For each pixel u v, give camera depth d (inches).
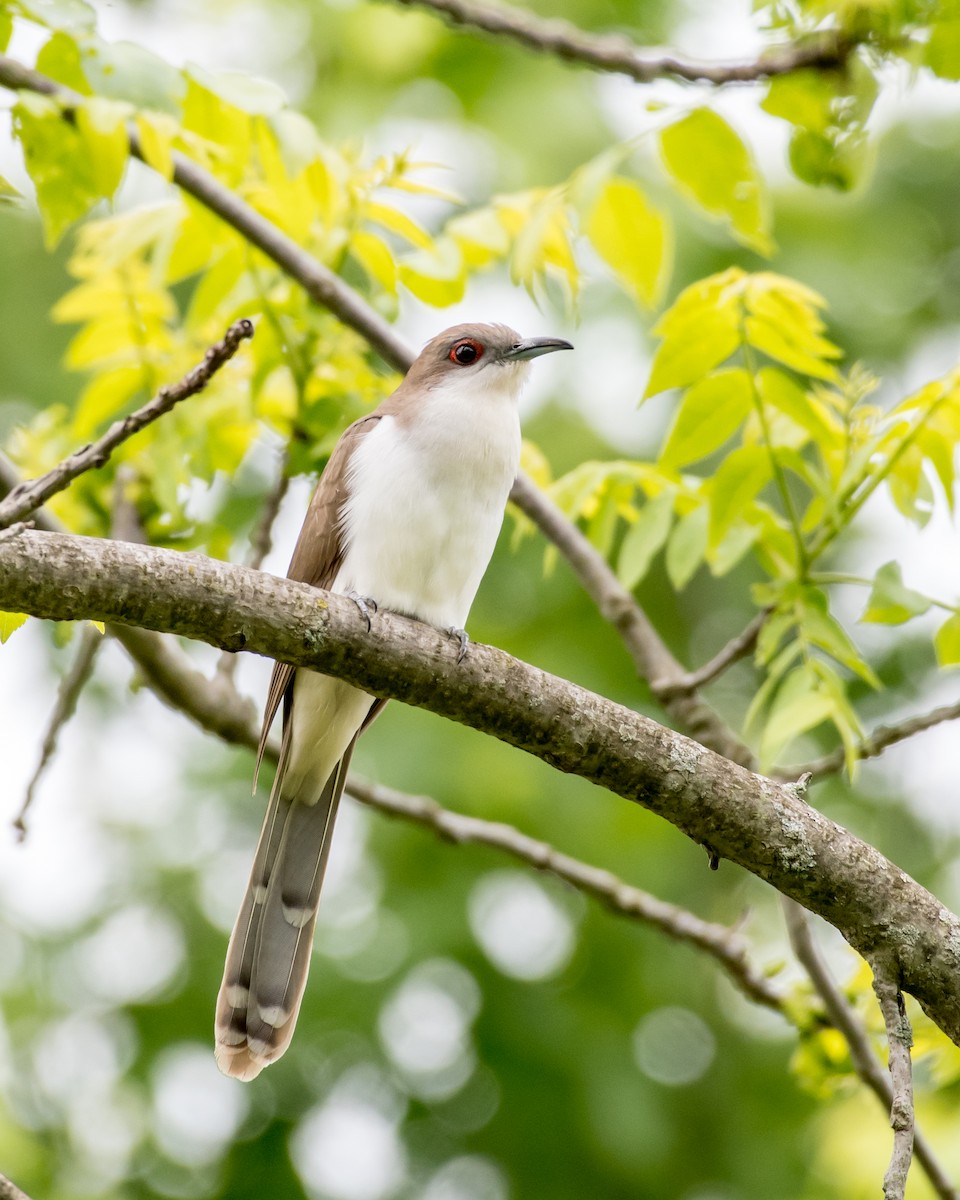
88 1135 545.0
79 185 329.7
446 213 591.8
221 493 565.6
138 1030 558.9
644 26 590.2
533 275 363.9
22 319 587.2
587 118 598.9
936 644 339.3
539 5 588.1
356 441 366.6
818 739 605.6
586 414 593.0
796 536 331.6
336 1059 549.0
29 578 234.5
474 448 354.3
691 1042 590.6
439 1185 546.0
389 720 566.6
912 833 597.0
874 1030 367.9
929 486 350.6
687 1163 565.6
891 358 602.2
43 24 317.4
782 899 358.0
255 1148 547.2
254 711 388.5
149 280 390.6
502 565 597.0
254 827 586.2
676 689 356.5
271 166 358.6
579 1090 551.5
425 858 569.3
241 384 418.6
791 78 357.7
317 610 258.1
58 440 420.2
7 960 564.7
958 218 625.6
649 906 386.3
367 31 603.5
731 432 336.5
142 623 246.7
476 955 554.6
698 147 350.0
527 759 564.7
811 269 595.8
